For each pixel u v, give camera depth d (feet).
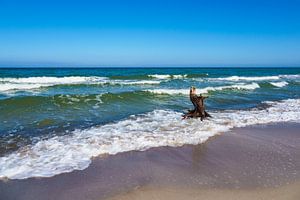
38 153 26.84
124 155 26.63
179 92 71.46
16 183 20.86
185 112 48.37
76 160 25.21
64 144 29.50
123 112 48.29
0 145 29.25
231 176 22.22
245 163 24.93
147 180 21.48
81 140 30.94
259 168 23.79
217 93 77.20
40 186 20.48
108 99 59.26
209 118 42.70
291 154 27.32
